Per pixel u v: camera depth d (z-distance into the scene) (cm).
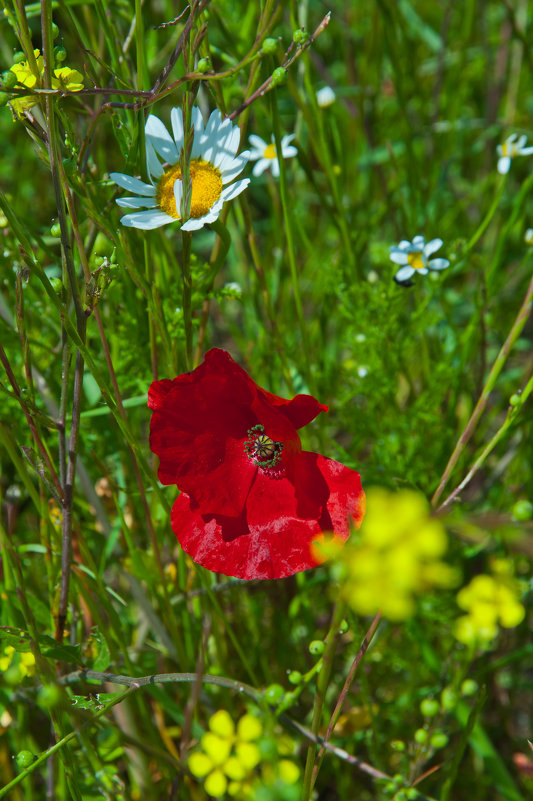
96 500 55
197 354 54
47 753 44
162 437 47
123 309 55
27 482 50
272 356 59
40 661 46
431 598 56
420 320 59
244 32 59
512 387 68
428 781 56
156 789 53
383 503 39
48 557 52
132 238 52
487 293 59
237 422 48
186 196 45
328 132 59
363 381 58
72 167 45
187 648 56
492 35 86
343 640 61
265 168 58
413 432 59
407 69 70
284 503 47
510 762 60
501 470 62
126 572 55
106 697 47
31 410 47
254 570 47
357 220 70
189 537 48
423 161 77
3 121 80
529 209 73
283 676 59
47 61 43
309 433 57
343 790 56
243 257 66
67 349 47
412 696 57
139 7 48
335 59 86
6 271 54
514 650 61
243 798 41
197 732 53
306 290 75
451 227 72
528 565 60
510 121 73
